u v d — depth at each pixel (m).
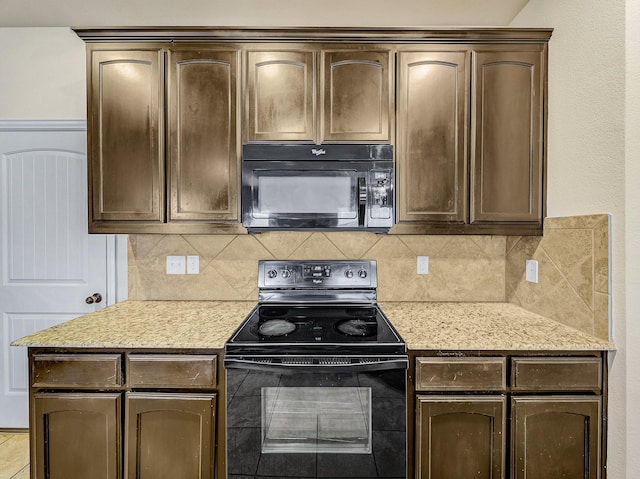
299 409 1.39
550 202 1.76
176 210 1.79
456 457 1.39
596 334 1.47
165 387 1.43
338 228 1.75
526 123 1.77
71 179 2.24
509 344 1.40
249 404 1.39
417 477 1.39
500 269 2.14
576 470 1.40
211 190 1.79
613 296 1.41
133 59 1.77
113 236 2.23
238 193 1.78
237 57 1.77
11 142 2.23
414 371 1.40
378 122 1.77
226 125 1.78
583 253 1.54
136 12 2.05
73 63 2.19
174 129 1.78
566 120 1.65
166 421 1.42
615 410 1.38
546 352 1.40
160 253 2.14
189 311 1.90
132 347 1.42
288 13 2.06
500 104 1.77
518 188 1.78
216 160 1.78
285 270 2.05
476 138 1.77
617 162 1.38
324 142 1.78
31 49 2.19
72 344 1.42
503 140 1.77
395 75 1.78
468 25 2.18
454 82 1.77
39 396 1.42
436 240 2.13
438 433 1.39
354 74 1.78
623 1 1.36
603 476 1.40
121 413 1.42
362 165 1.73
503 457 1.39
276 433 1.39
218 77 1.78
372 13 2.05
